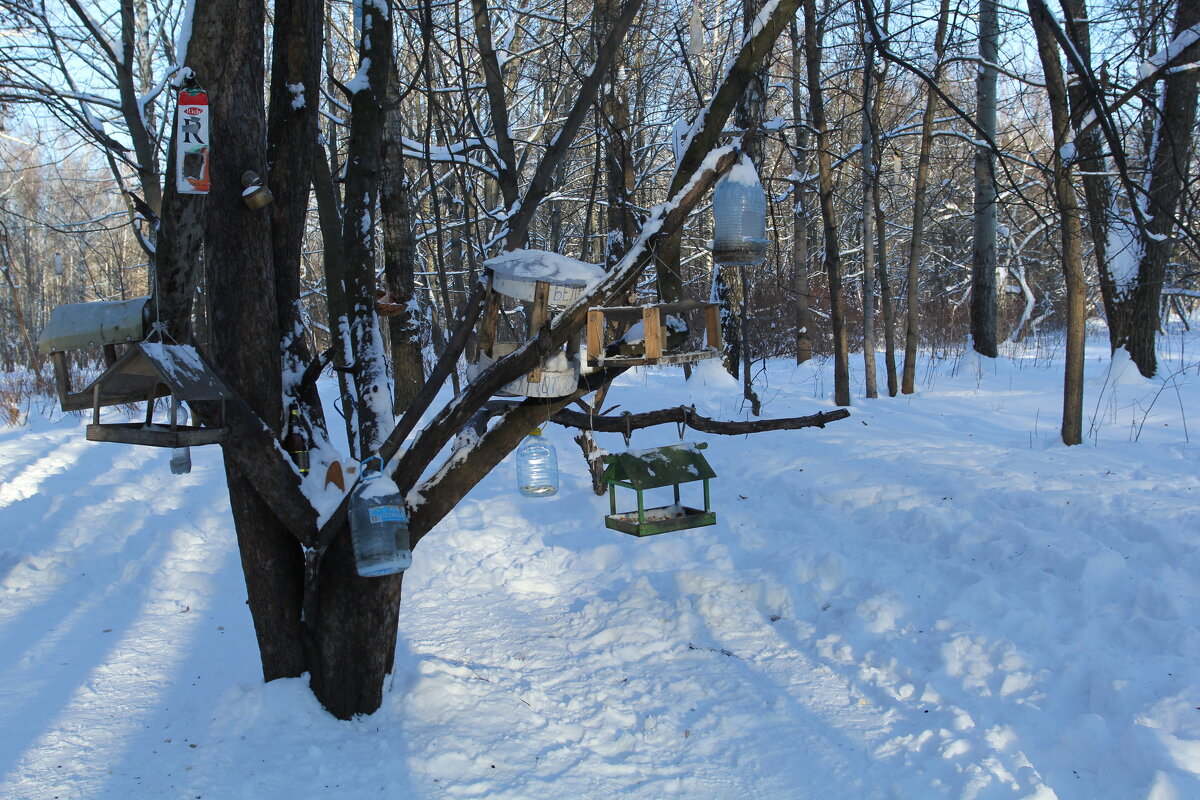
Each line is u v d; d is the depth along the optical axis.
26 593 6.11
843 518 6.82
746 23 8.52
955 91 15.81
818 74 12.09
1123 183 4.28
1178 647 4.32
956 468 7.38
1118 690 4.00
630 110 12.70
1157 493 6.27
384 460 3.75
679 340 4.33
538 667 4.80
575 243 20.91
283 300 4.24
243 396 3.90
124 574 6.44
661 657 4.91
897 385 13.54
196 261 3.55
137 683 4.57
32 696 4.40
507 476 9.02
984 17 10.77
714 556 6.41
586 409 4.43
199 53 3.58
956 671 4.50
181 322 3.61
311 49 4.18
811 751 3.85
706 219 19.53
